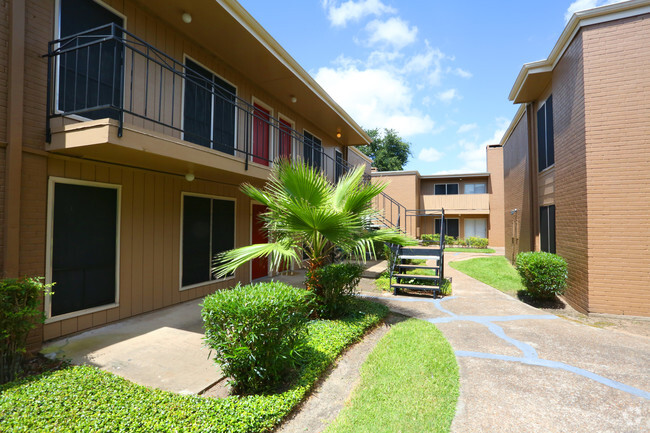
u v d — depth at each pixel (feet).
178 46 20.12
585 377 11.68
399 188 71.82
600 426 8.87
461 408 9.72
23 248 12.67
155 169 18.29
